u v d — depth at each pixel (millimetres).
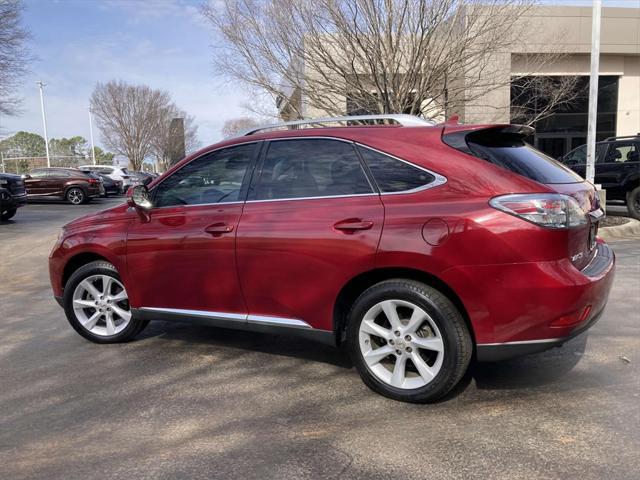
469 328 3314
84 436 3174
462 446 2951
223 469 2797
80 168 29484
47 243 11344
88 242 4637
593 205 3691
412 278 3418
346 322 3783
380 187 3502
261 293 3859
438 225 3217
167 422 3332
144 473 2770
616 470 2682
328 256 3535
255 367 4227
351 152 3650
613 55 22609
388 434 3109
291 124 4258
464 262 3150
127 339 4828
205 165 4227
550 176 3471
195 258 4094
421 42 10109
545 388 3658
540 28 15945
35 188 23016
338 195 3617
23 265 9141
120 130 52062
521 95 14328
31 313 6066
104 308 4801
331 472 2744
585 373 3881
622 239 9742
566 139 23844
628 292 6023
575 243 3238
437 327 3301
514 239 3078
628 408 3332
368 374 3578
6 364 4398
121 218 4566
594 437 3000
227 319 4043
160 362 4383
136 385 3916
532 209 3086
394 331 3453
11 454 2982
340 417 3342
